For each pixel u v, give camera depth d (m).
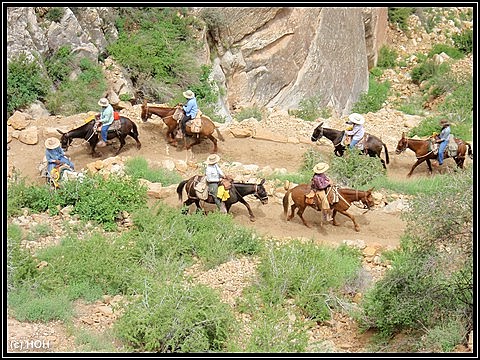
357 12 37.97
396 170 24.89
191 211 20.08
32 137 22.89
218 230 18.23
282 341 13.87
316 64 34.34
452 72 39.44
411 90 40.28
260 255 17.52
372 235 19.48
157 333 13.48
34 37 25.41
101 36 28.34
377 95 39.09
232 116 31.58
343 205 19.39
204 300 14.23
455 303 14.36
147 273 16.12
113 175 20.12
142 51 29.30
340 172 22.97
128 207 19.28
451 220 13.99
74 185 19.48
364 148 23.59
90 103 26.12
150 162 22.25
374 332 15.02
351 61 37.12
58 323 14.54
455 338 13.71
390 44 44.44
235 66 31.80
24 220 18.64
